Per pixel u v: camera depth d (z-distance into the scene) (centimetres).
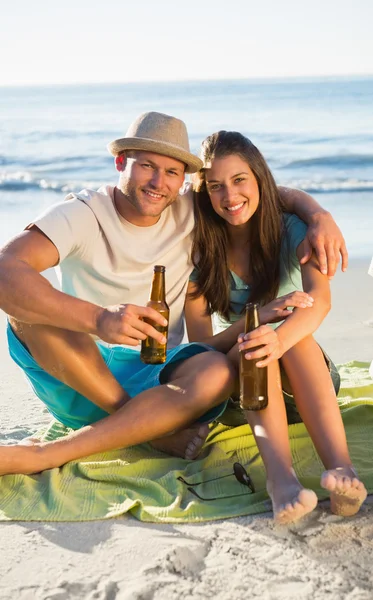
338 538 229
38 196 1352
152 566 215
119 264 300
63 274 307
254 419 254
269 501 253
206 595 201
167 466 284
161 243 308
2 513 248
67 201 297
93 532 237
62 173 1634
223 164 298
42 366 281
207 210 319
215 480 271
